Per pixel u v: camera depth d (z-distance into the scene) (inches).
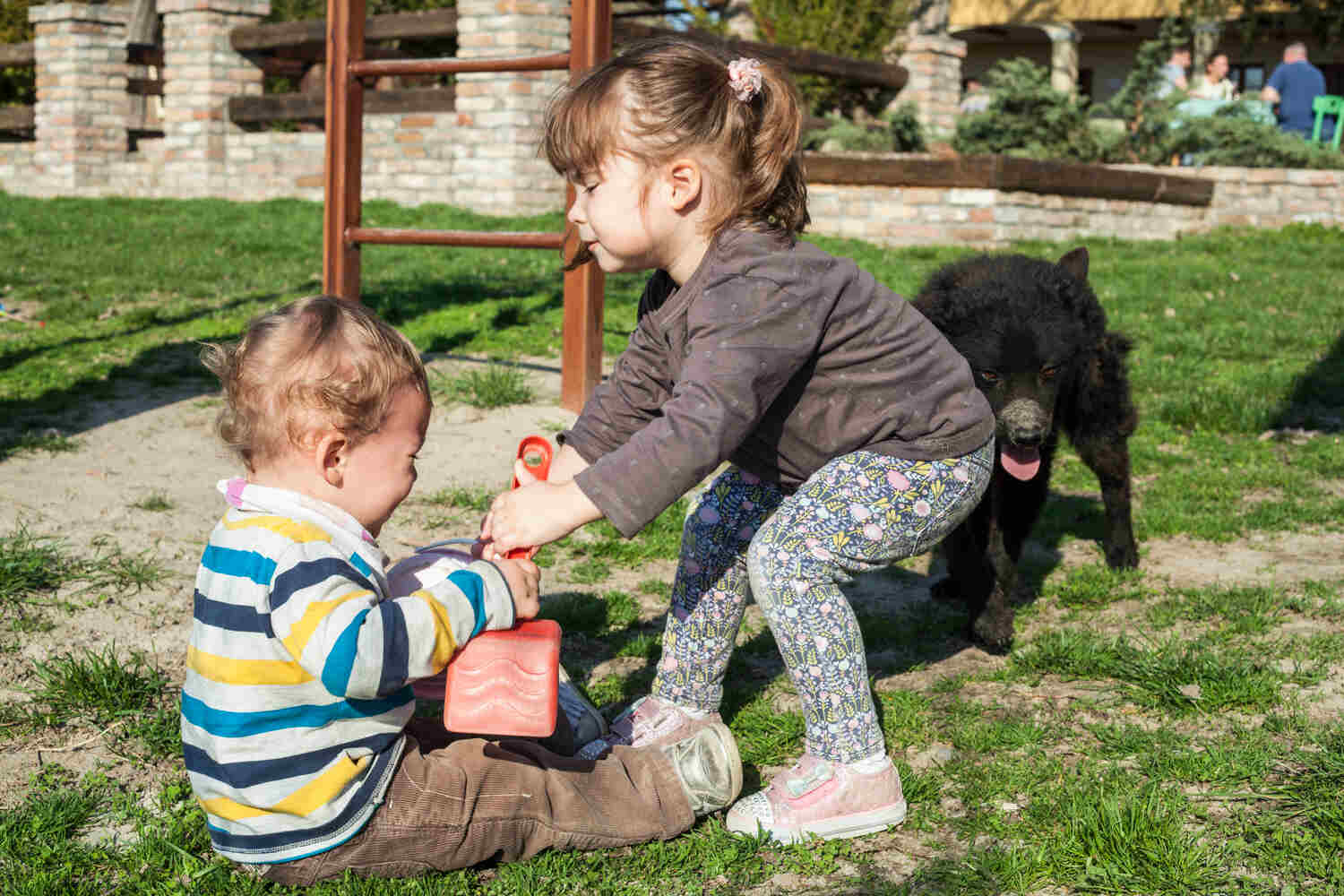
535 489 91.5
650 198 93.7
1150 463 242.7
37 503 191.2
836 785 101.0
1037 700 132.2
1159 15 941.2
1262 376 310.8
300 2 951.0
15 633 142.5
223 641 84.2
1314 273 476.7
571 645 147.6
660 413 111.7
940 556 194.1
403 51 751.1
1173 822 99.8
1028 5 992.9
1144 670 134.3
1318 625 153.7
